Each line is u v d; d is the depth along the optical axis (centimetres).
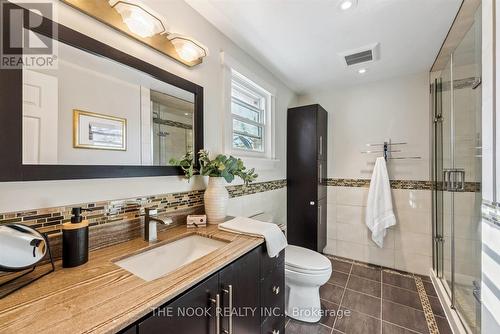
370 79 233
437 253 197
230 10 132
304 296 157
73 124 82
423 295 183
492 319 90
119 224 95
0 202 67
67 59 81
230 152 160
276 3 126
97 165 88
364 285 198
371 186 229
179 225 124
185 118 127
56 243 78
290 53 181
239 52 172
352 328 147
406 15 134
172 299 62
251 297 100
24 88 71
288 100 257
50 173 75
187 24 127
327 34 154
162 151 114
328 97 264
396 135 228
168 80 117
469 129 136
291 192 248
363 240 244
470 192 136
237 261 90
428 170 214
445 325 149
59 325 47
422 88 216
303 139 241
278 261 125
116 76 96
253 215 191
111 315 51
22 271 69
